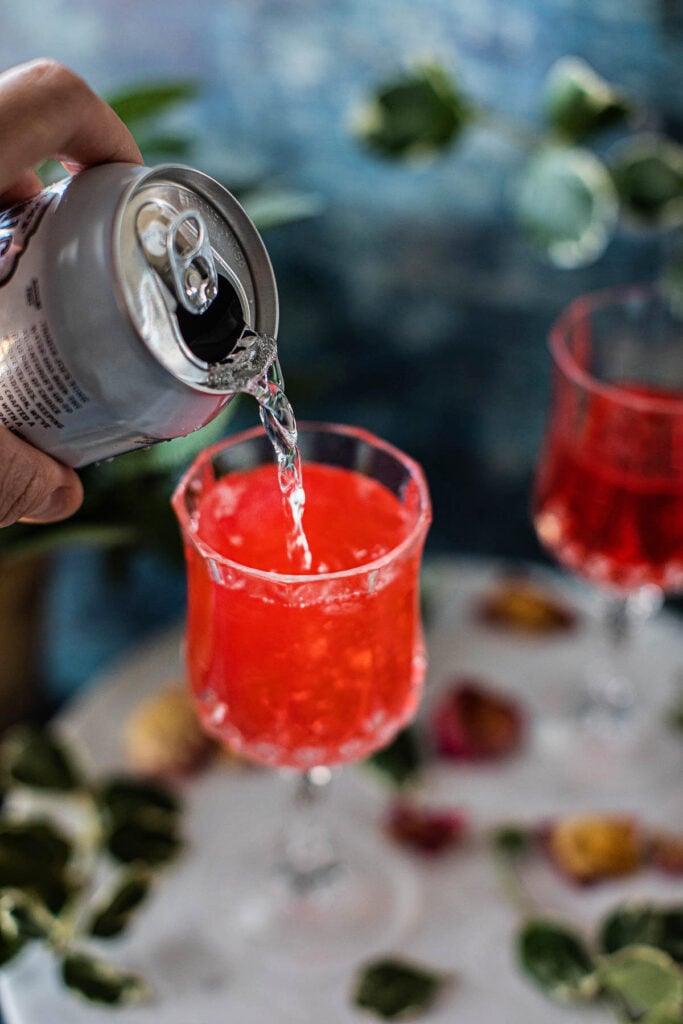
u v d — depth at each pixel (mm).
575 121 584
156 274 334
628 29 654
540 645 586
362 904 495
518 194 698
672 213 594
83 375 337
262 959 479
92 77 714
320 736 412
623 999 456
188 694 547
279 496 422
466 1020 458
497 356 751
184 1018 460
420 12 673
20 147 335
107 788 514
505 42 671
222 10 683
